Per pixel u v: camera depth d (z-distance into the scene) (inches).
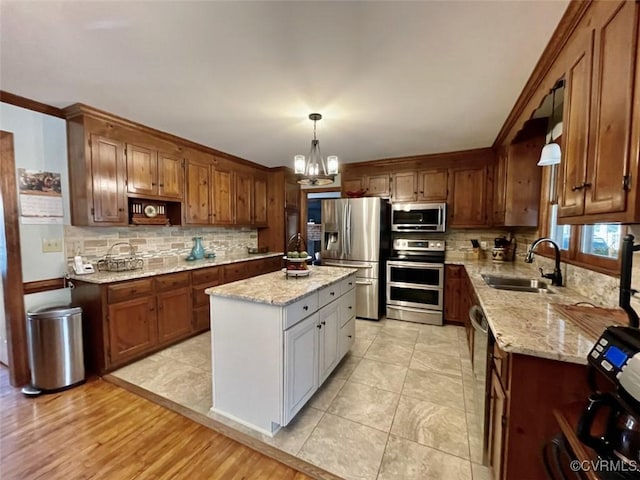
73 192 105.3
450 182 159.6
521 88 85.1
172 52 68.6
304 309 77.4
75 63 72.9
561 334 49.6
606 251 68.1
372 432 72.4
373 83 82.7
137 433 72.1
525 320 56.7
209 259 158.7
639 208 36.0
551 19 56.4
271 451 66.3
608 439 31.0
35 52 68.1
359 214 158.9
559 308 63.4
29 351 89.7
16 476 59.8
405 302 156.0
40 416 78.4
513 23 58.1
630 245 43.4
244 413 75.2
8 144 91.6
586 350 43.6
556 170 104.7
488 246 162.9
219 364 78.2
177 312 124.0
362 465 62.6
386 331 140.9
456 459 64.0
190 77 79.9
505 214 125.2
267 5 53.9
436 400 85.1
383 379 96.7
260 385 72.2
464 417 77.7
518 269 119.4
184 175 139.4
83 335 102.9
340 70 76.3
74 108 99.9
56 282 103.1
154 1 52.6
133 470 61.4
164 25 59.3
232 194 168.6
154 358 112.0
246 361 73.8
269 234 201.3
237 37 63.2
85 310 101.7
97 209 105.2
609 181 42.0
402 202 171.0
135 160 117.8
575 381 43.8
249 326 72.7
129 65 74.0
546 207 113.8
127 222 115.1
